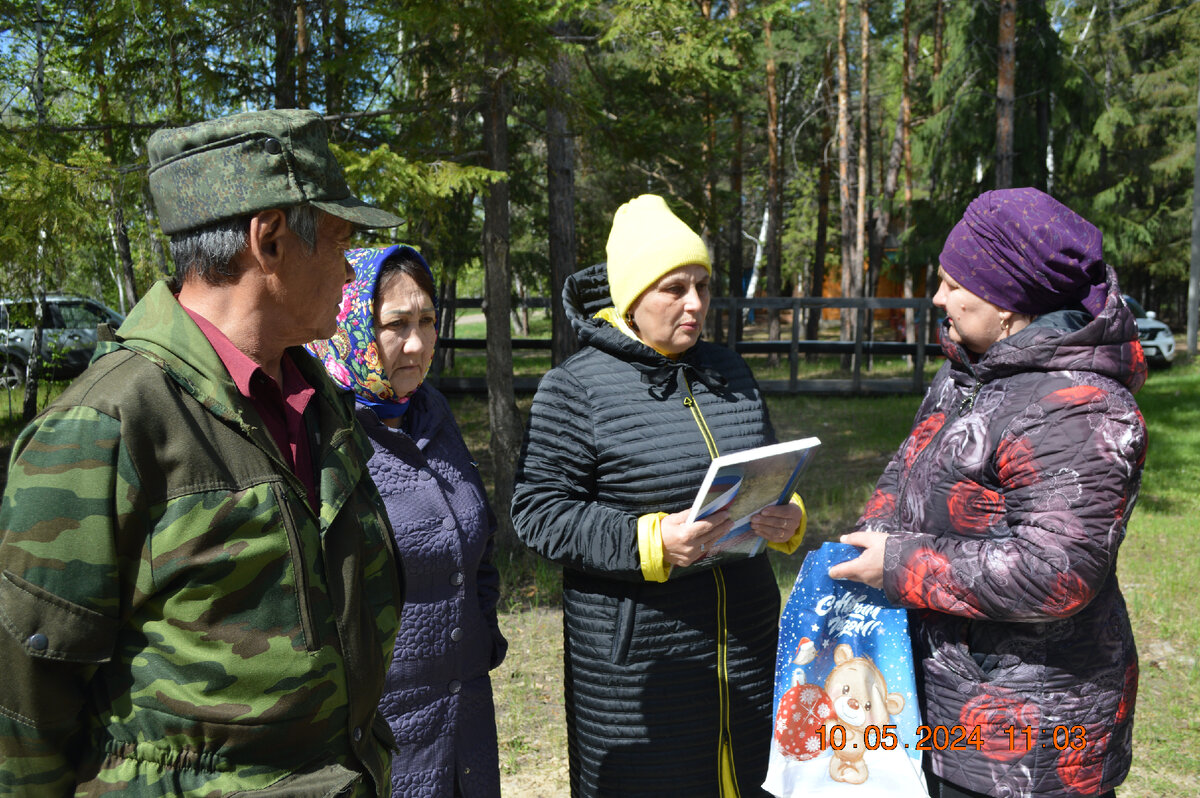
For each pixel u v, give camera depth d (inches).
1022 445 69.2
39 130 219.1
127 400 46.8
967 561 69.4
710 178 589.6
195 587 47.9
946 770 74.5
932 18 949.8
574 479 86.4
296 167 51.8
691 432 86.2
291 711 50.6
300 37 276.1
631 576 81.0
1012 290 73.2
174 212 52.5
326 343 81.8
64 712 47.4
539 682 164.2
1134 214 955.3
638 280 85.0
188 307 54.2
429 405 87.4
